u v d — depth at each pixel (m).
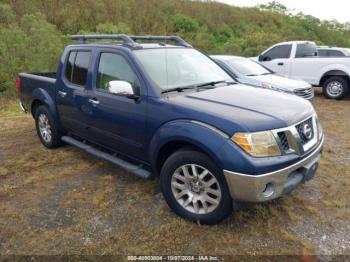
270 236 3.02
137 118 3.50
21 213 3.49
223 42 21.66
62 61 4.75
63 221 3.33
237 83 4.16
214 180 2.96
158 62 3.79
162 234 3.08
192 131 2.94
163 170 3.29
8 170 4.60
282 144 2.88
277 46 10.91
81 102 4.30
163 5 22.20
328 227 3.15
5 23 12.69
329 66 9.74
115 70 3.84
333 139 5.88
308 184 4.02
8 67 9.62
